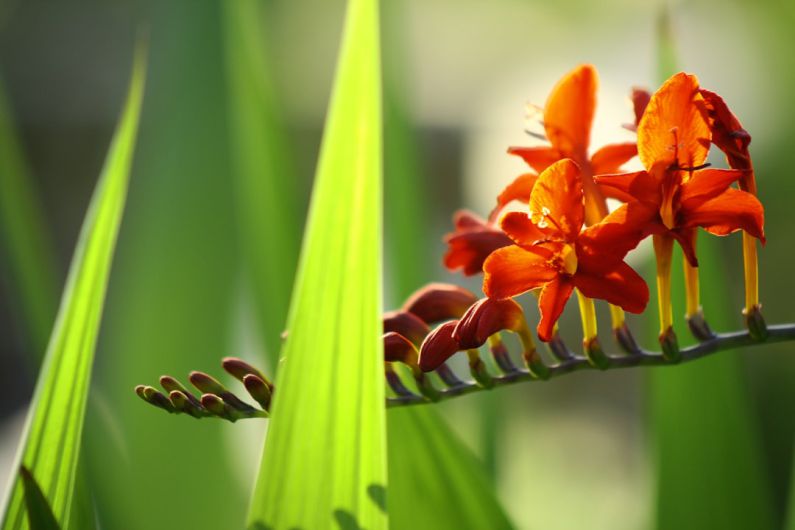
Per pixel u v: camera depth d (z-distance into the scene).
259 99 0.92
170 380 0.63
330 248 0.61
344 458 0.61
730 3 1.66
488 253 0.64
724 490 0.78
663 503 0.78
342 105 0.61
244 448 0.91
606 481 1.55
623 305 0.60
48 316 0.84
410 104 0.94
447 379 0.64
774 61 1.59
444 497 0.72
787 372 1.51
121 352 0.88
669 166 0.60
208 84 0.91
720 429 0.78
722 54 1.65
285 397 0.60
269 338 0.88
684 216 0.61
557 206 0.60
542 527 1.34
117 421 0.86
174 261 0.89
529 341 0.63
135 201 1.05
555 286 0.61
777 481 1.43
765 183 1.55
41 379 0.63
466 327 0.61
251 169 0.91
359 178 0.61
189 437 0.84
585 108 0.65
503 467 0.87
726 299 0.79
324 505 0.61
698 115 0.61
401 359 0.63
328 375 0.61
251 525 0.61
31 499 0.61
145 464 0.84
